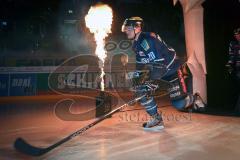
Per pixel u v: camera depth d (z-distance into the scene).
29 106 7.52
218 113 5.57
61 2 20.70
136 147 3.55
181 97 4.51
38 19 19.94
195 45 5.92
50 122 5.26
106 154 3.32
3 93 10.11
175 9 18.48
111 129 4.49
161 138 3.91
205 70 5.98
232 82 6.34
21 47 19.16
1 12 19.52
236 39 5.54
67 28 19.72
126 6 19.61
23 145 3.31
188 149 3.43
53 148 3.34
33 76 10.48
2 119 5.65
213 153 3.27
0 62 11.14
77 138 4.01
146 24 18.88
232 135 3.99
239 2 5.74
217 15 6.35
